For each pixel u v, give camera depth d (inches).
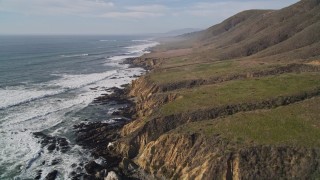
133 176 1641.2
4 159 1827.0
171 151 1609.3
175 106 2054.6
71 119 2556.6
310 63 2792.8
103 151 1914.4
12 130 2268.7
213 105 1990.7
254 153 1380.4
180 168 1520.7
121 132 2151.8
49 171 1708.9
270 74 2768.2
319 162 1296.8
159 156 1637.6
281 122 1599.4
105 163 1772.9
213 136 1544.0
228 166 1371.8
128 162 1701.5
